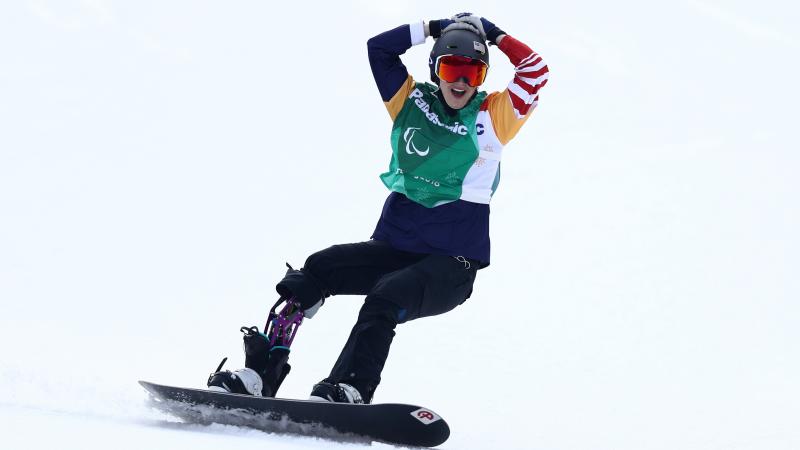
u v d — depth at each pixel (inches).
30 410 581.9
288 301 690.8
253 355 668.7
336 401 616.1
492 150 700.7
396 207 708.7
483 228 700.7
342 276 700.7
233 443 526.3
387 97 709.9
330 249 705.0
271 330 682.2
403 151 703.1
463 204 695.7
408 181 700.0
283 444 548.1
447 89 696.4
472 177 697.6
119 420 593.0
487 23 707.4
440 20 715.4
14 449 450.3
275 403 586.9
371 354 636.1
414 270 663.8
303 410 583.2
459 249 689.0
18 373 691.4
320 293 694.5
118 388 714.2
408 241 693.3
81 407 625.0
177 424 607.2
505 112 695.1
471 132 697.6
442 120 701.3
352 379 630.5
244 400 593.6
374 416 569.3
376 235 717.3
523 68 689.0
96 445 477.1
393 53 713.6
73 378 764.0
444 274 669.9
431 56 713.0
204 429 598.5
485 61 701.3
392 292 644.7
